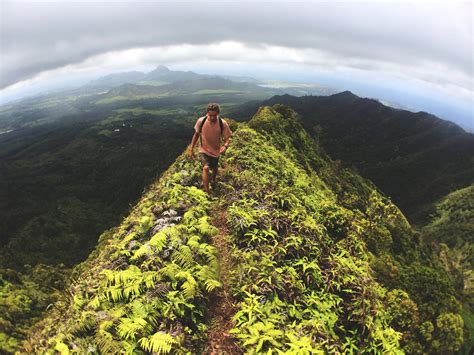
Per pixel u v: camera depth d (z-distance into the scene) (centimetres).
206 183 889
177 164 1210
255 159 1323
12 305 3009
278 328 511
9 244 10206
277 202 914
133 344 442
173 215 785
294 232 777
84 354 434
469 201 16088
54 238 11031
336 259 754
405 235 2691
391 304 1138
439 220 16175
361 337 619
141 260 632
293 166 1678
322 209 1111
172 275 564
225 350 484
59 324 566
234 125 1969
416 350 1125
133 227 798
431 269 2450
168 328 486
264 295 567
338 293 674
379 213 2695
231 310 553
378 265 1372
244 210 812
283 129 2634
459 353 2970
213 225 787
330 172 2881
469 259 12294
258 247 689
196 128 862
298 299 598
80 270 1242
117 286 545
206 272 592
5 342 2038
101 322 482
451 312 1956
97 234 11325
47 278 4906
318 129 13050
